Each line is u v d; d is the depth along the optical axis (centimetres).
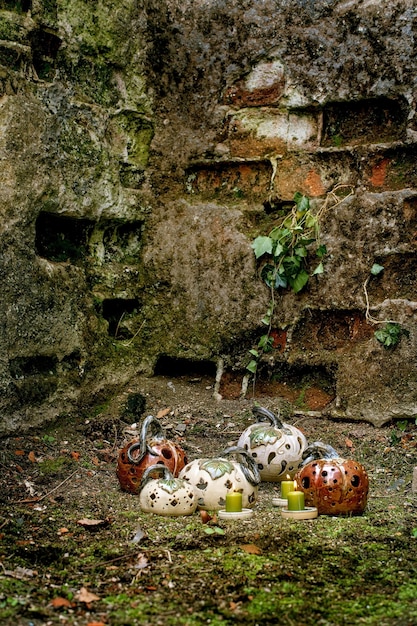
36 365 458
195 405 508
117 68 511
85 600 265
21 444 432
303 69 500
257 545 319
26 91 440
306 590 277
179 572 291
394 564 305
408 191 478
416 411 470
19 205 435
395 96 480
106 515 364
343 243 491
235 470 372
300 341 507
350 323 498
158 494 360
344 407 488
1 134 424
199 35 521
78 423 475
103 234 516
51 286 460
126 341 525
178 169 532
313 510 359
